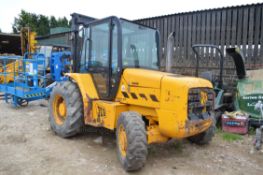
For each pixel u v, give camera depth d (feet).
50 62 25.75
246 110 17.58
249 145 14.57
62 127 14.87
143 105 11.57
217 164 12.02
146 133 10.90
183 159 12.47
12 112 21.36
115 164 11.68
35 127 17.13
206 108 11.81
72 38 16.24
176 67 26.13
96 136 15.51
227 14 22.65
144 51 14.07
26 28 35.76
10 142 14.19
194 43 24.71
